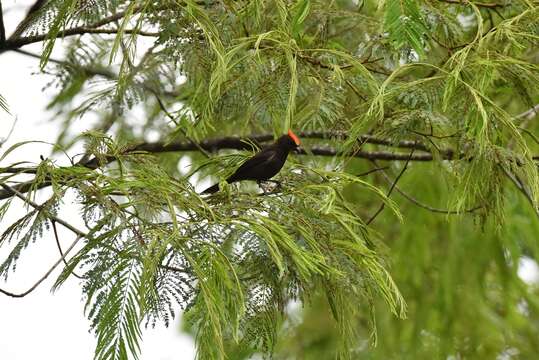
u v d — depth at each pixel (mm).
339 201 6785
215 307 5344
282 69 7199
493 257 14047
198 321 5766
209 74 7320
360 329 13945
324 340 14930
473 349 14305
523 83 7379
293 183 7762
